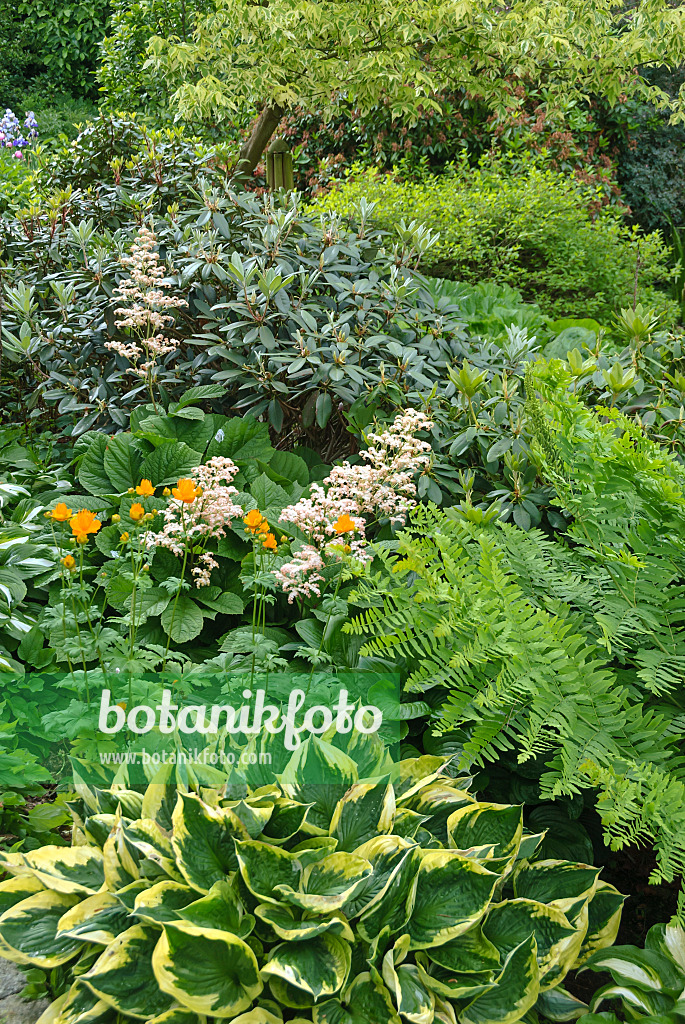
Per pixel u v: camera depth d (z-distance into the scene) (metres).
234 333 3.77
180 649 2.74
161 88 8.84
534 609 2.02
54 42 13.44
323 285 4.21
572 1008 1.78
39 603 2.86
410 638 2.09
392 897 1.67
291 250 4.16
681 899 1.80
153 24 9.27
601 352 3.81
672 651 2.05
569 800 2.10
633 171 10.25
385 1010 1.56
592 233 7.26
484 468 3.31
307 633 2.44
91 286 4.17
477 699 1.89
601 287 7.31
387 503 2.81
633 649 2.21
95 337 3.98
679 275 7.66
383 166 9.16
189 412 3.31
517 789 2.16
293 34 5.58
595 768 1.82
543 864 1.94
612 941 1.91
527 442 3.24
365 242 4.40
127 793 1.94
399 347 3.64
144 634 2.68
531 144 8.62
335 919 1.57
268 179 6.33
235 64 6.10
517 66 6.29
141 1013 1.58
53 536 2.91
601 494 2.28
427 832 1.85
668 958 1.83
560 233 7.12
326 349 3.55
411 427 3.00
